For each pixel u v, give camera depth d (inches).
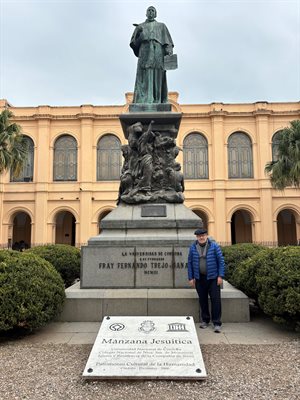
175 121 295.1
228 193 1168.2
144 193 280.7
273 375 135.9
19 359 155.1
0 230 1149.7
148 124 298.2
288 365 146.6
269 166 821.2
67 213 1317.7
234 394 120.0
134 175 287.9
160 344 143.9
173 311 218.1
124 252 241.0
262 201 1149.7
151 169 284.5
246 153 1198.3
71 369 142.4
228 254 337.1
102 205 1162.6
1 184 1162.0
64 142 1210.0
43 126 1189.7
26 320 183.6
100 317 219.5
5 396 119.0
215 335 192.1
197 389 123.8
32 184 1172.5
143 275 238.4
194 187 1167.6
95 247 242.5
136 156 294.0
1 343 181.3
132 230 261.7
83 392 121.9
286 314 197.0
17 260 201.6
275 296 198.4
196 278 204.5
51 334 194.4
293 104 1204.5
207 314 207.3
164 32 323.6
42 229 1141.1
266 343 177.9
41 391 122.7
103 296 222.7
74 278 352.2
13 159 728.3
